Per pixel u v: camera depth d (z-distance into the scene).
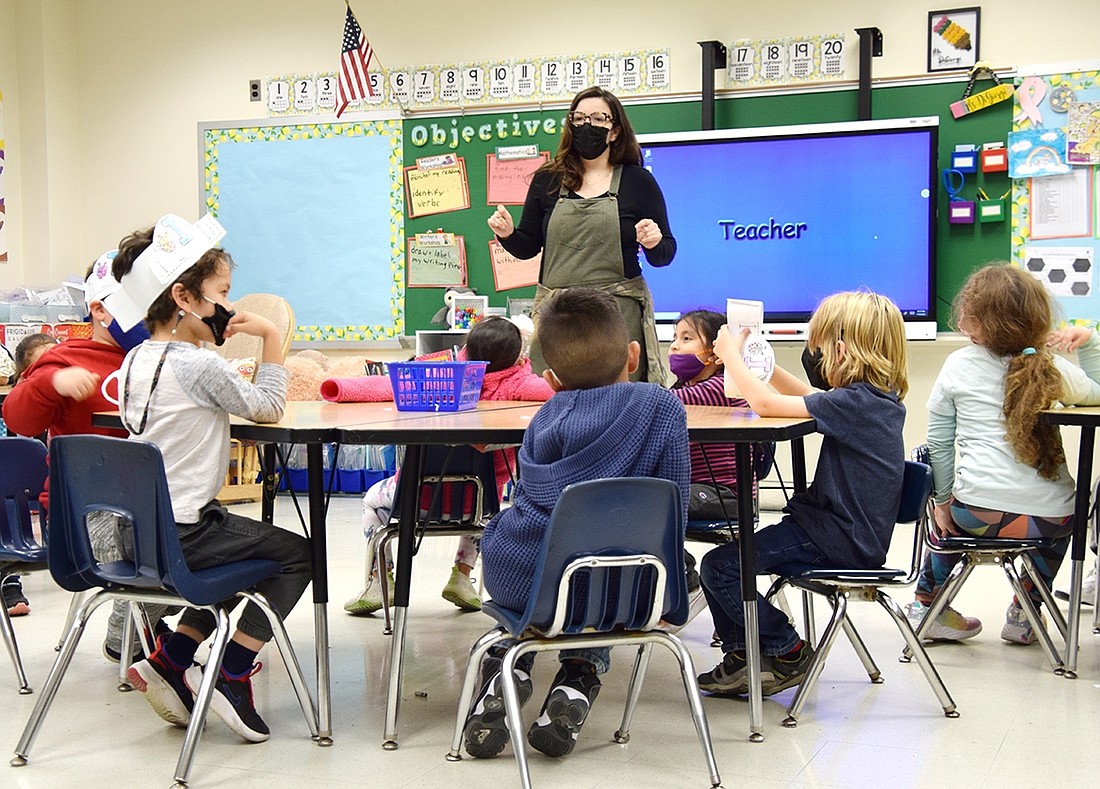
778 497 5.71
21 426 2.75
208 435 2.12
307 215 6.49
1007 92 5.31
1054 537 2.73
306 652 2.93
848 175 5.48
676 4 5.86
